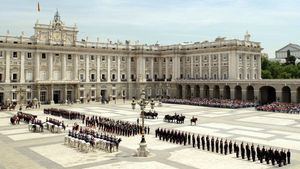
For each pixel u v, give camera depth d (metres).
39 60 115.06
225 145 40.78
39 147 45.25
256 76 125.62
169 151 42.38
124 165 35.75
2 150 43.56
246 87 109.25
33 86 113.94
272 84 102.12
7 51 109.19
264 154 36.84
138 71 136.75
